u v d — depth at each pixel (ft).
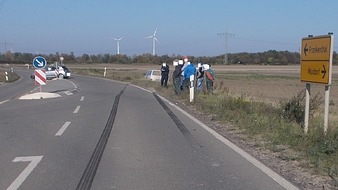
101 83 150.30
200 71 84.28
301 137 34.40
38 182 24.71
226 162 29.19
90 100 80.84
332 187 23.16
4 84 151.53
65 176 25.96
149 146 35.19
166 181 24.67
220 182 24.36
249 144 35.37
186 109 63.57
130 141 37.52
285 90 133.28
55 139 38.73
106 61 558.15
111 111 61.62
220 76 239.50
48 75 187.83
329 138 32.14
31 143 36.81
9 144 36.42
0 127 46.57
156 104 71.61
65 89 116.88
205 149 33.73
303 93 59.62
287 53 539.70
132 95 92.84
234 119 47.91
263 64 531.91
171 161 29.73
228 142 36.47
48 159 30.58
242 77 229.04
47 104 73.51
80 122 50.19
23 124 48.83
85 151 33.32
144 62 526.57
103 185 24.02
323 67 33.94
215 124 47.42
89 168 27.89
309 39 36.60
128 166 28.35
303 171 26.45
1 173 26.81
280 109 49.96
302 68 37.99
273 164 28.48
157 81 146.20
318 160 27.68
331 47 32.91
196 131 42.78
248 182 24.27
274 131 38.88
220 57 543.80
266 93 119.55
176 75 87.76
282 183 23.95
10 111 62.85
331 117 51.60
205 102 67.41
